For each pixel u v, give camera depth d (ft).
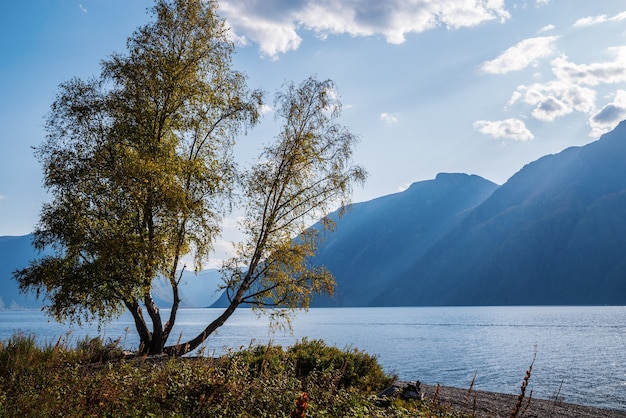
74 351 57.06
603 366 171.53
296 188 79.00
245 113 77.61
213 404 32.53
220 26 77.71
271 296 76.43
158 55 73.46
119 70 72.18
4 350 50.93
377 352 220.23
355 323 527.40
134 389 34.24
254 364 43.73
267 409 33.14
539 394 113.09
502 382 133.08
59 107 70.08
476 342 280.72
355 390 41.83
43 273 64.69
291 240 77.61
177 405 32.24
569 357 202.59
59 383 37.73
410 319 621.72
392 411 38.99
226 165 77.10
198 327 345.51
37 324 450.30
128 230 70.03
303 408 18.03
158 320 73.51
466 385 125.49
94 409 30.22
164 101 74.18
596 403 100.32
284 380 37.81
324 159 78.74
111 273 65.72
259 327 380.37
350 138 79.87
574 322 490.90
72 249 65.98
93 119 70.79
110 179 68.28
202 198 72.69
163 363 52.90
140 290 69.15
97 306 67.56
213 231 74.13
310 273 77.30
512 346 255.29
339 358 52.80
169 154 71.36
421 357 199.11
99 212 69.87
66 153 69.87
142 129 70.90
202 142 77.82
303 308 76.02
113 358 57.11
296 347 56.85
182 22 74.95
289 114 79.15
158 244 67.46
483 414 51.60
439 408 45.37
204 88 75.61
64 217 67.56
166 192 67.00
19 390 35.83
